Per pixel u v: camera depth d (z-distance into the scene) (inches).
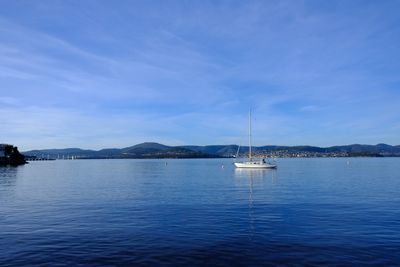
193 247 862.5
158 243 898.7
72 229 1059.3
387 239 917.2
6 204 1585.9
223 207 1465.3
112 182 2923.2
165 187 2420.0
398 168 5423.2
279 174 3976.4
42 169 6156.5
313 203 1555.1
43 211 1385.3
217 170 5285.4
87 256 799.7
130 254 812.6
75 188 2364.7
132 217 1248.8
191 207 1471.5
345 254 798.5
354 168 5531.5
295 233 986.7
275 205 1505.9
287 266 730.8
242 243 892.6
